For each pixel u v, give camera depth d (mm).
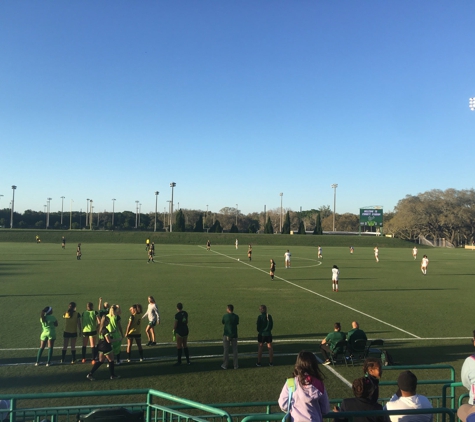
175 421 8180
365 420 5129
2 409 6820
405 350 14039
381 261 54000
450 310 21234
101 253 57125
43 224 176000
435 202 120062
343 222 189000
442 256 67688
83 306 20922
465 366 6062
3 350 13375
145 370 11742
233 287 28266
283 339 15250
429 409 5148
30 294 24109
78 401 9516
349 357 12289
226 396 9898
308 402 4531
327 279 33812
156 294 24750
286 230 128250
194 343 14578
